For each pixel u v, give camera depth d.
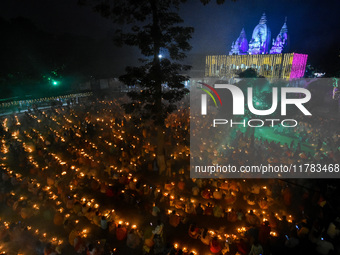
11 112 34.88
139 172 16.42
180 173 15.58
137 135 22.61
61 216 11.48
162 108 14.95
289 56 51.44
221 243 9.81
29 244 9.98
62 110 35.09
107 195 13.72
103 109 33.03
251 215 10.78
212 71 60.66
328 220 10.62
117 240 10.39
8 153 20.16
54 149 20.08
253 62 56.06
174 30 13.47
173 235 10.67
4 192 13.68
